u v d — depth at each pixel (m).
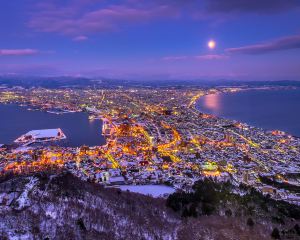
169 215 66.75
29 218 49.19
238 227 61.53
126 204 68.81
